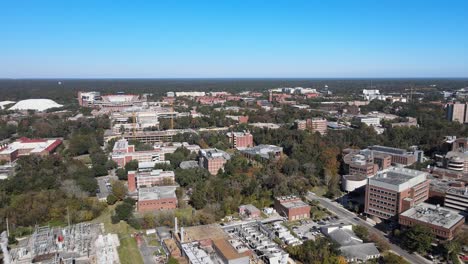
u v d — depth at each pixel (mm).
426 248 188375
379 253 187375
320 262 173750
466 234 192750
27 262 182250
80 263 181750
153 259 187125
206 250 190250
